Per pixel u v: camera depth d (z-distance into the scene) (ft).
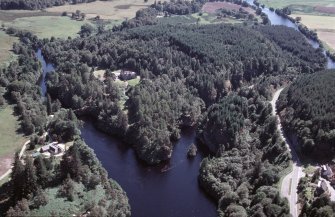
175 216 628.69
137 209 637.71
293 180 649.61
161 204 653.71
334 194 601.21
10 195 592.60
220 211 617.62
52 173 623.77
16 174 578.25
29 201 566.36
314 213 535.60
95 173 647.56
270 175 643.04
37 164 620.49
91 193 605.73
